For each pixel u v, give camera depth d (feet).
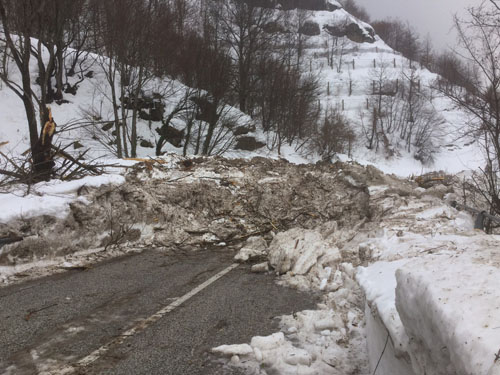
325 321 14.43
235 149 101.76
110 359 12.03
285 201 38.78
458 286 6.79
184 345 13.08
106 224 26.16
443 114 178.60
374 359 10.68
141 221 28.94
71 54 99.96
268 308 16.67
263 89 123.75
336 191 40.37
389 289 10.53
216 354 12.49
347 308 16.11
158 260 24.45
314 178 44.42
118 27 70.79
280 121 117.70
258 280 20.79
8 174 28.63
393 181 40.63
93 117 84.79
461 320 5.89
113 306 16.40
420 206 32.22
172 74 89.10
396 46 347.36
